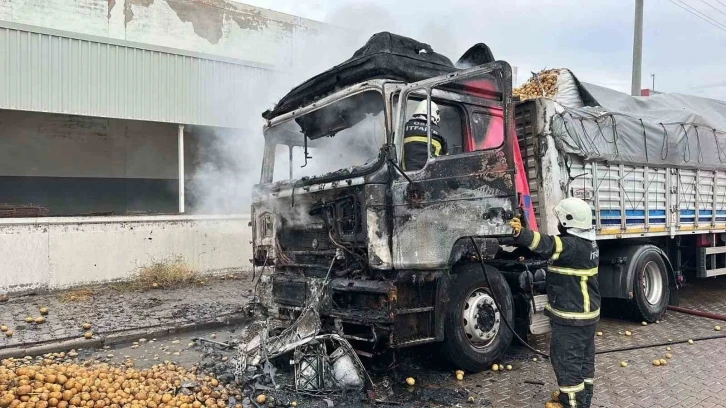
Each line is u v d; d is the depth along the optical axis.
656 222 7.56
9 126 10.99
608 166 6.75
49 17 12.47
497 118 4.63
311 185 5.15
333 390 4.42
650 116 7.68
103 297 8.53
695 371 5.33
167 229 10.03
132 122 12.21
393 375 4.81
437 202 4.48
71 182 11.68
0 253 8.37
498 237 4.15
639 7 15.65
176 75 10.38
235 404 4.19
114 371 4.71
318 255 5.21
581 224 4.16
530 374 5.24
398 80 4.94
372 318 4.40
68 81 9.24
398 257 4.49
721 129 8.51
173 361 5.68
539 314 5.77
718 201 8.68
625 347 6.21
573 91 7.48
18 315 7.28
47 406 3.76
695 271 8.70
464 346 5.03
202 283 9.79
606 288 7.39
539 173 6.14
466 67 5.68
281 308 5.35
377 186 4.51
